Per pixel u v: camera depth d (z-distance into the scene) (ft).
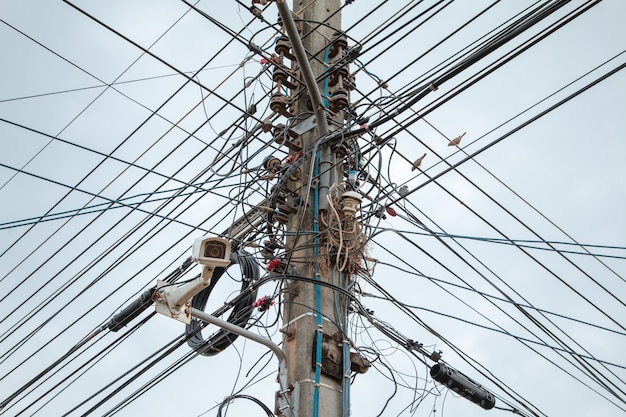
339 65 28.89
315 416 23.90
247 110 29.09
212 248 23.41
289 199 28.19
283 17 23.40
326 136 26.91
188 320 24.75
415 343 29.35
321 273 26.32
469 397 30.12
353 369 26.12
